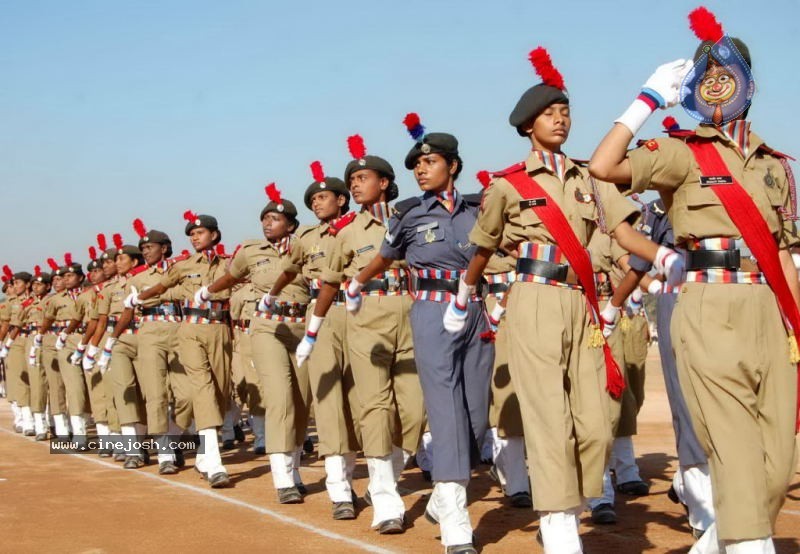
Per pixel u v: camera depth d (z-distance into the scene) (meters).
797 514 7.60
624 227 5.04
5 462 12.70
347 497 8.06
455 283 6.59
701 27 4.74
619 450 8.73
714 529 5.20
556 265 5.52
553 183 5.58
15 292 18.28
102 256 14.12
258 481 10.33
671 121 7.96
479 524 7.55
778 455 4.68
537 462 5.37
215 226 10.64
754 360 4.66
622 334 8.42
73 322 14.28
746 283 4.70
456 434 6.40
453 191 6.77
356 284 7.12
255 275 9.23
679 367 4.85
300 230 8.62
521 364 5.50
